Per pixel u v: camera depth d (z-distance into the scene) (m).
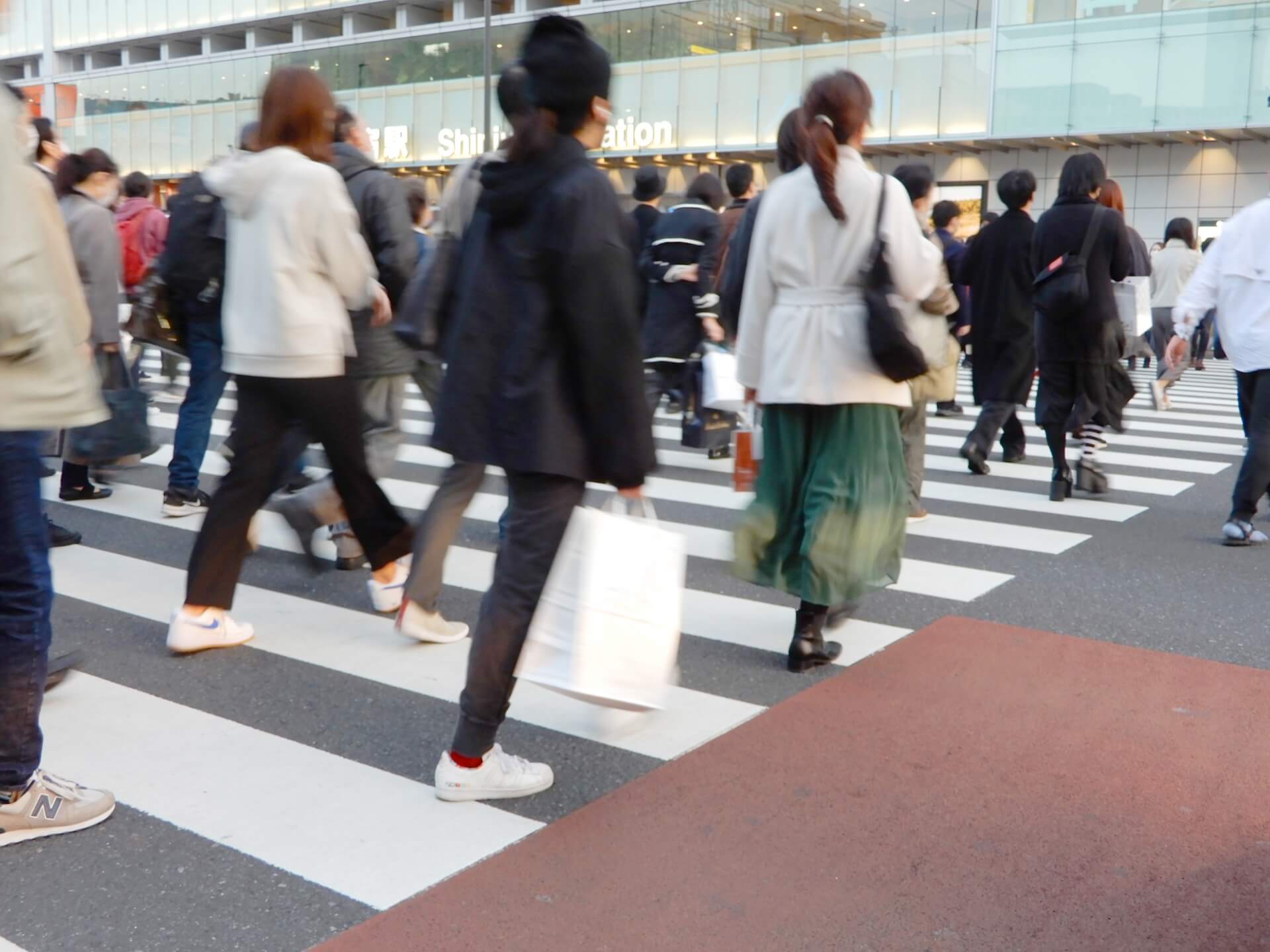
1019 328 7.90
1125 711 3.78
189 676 4.09
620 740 3.56
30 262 2.55
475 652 3.07
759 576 4.23
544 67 2.82
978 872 2.78
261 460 4.28
